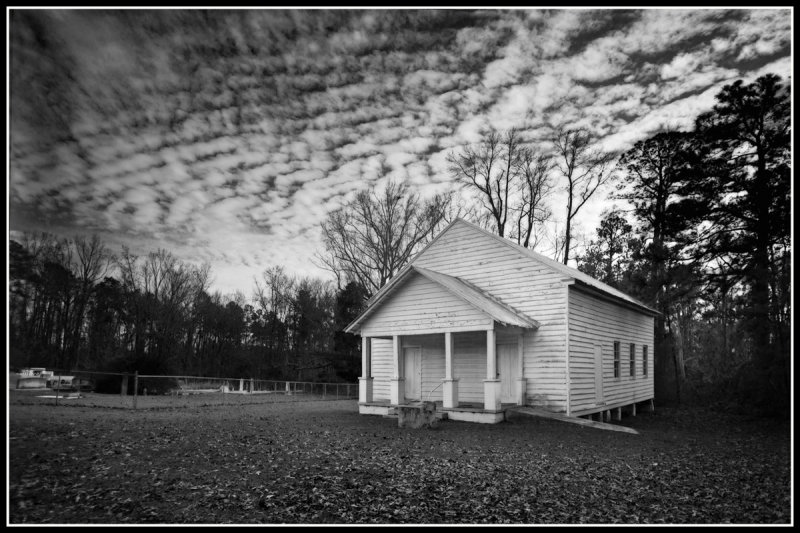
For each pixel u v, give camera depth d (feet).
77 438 34.55
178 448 34.63
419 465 33.81
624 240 109.29
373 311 63.98
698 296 85.66
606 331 70.85
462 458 36.76
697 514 25.07
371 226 128.26
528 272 63.26
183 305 171.32
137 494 24.47
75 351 147.95
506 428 52.37
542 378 60.18
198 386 128.36
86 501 23.03
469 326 56.65
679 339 109.70
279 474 29.63
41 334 143.54
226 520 21.93
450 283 58.85
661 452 43.45
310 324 179.22
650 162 98.32
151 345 161.79
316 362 147.54
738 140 76.69
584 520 23.58
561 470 33.78
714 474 34.78
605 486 30.04
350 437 44.57
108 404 64.39
